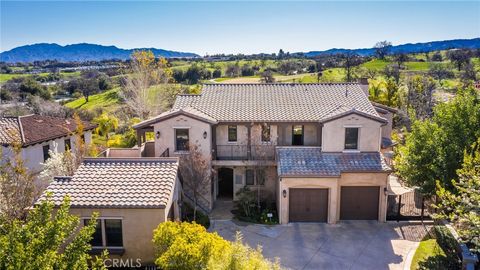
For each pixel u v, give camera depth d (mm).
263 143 27953
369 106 28516
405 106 51719
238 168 28672
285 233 23500
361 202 25312
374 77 76312
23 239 10484
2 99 73750
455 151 19328
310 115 27297
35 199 22594
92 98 81375
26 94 76125
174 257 14812
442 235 19375
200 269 14461
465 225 16219
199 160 25234
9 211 19469
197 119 26266
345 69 88062
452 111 20750
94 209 18375
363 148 25922
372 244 21891
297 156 25938
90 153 30547
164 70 62219
